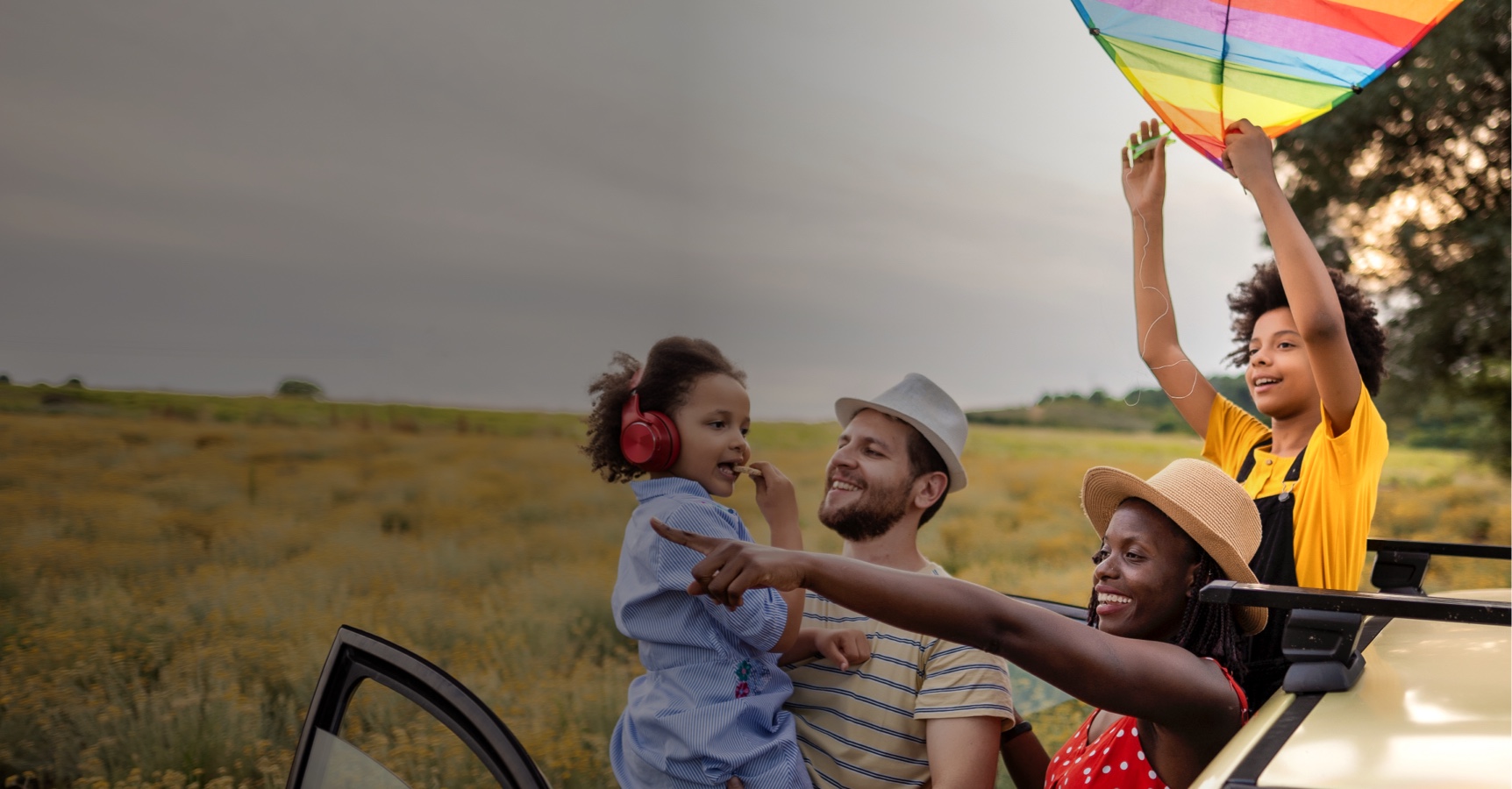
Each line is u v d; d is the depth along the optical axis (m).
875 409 1.95
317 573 9.81
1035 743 2.00
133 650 6.57
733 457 1.87
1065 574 11.84
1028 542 13.86
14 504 11.84
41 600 7.68
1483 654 1.27
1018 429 23.83
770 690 1.78
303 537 12.09
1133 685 1.15
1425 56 10.59
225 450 17.31
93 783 4.52
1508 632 1.37
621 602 1.81
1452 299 11.37
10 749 4.86
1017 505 16.72
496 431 22.17
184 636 7.00
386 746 2.64
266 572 9.80
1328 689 1.18
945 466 1.90
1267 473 1.92
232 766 4.87
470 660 7.43
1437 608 1.01
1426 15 1.58
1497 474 13.30
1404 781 0.95
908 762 1.75
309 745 1.83
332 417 20.97
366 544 11.95
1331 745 1.03
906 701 1.75
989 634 1.13
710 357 1.88
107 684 5.72
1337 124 11.18
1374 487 1.72
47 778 4.76
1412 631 1.42
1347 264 11.88
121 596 7.85
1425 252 11.45
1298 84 1.72
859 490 1.90
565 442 22.05
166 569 9.56
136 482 14.22
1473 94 10.62
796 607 1.74
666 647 1.76
